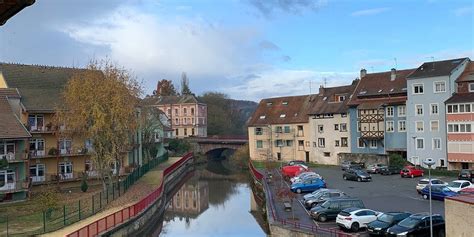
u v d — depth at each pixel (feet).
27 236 99.45
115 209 130.72
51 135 175.01
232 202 182.29
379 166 193.88
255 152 278.46
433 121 199.11
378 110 219.82
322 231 89.76
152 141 274.77
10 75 184.14
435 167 195.83
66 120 153.79
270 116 279.08
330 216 105.50
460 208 72.33
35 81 188.85
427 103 201.05
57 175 170.50
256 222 143.23
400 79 224.33
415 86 204.95
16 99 166.81
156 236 128.77
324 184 152.46
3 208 135.33
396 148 214.28
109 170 154.71
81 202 142.92
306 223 104.01
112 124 152.66
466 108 183.73
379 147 221.66
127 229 112.16
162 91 541.75
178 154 341.21
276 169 211.20
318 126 250.16
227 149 353.10
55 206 116.47
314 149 252.01
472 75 191.62
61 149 175.63
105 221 102.63
